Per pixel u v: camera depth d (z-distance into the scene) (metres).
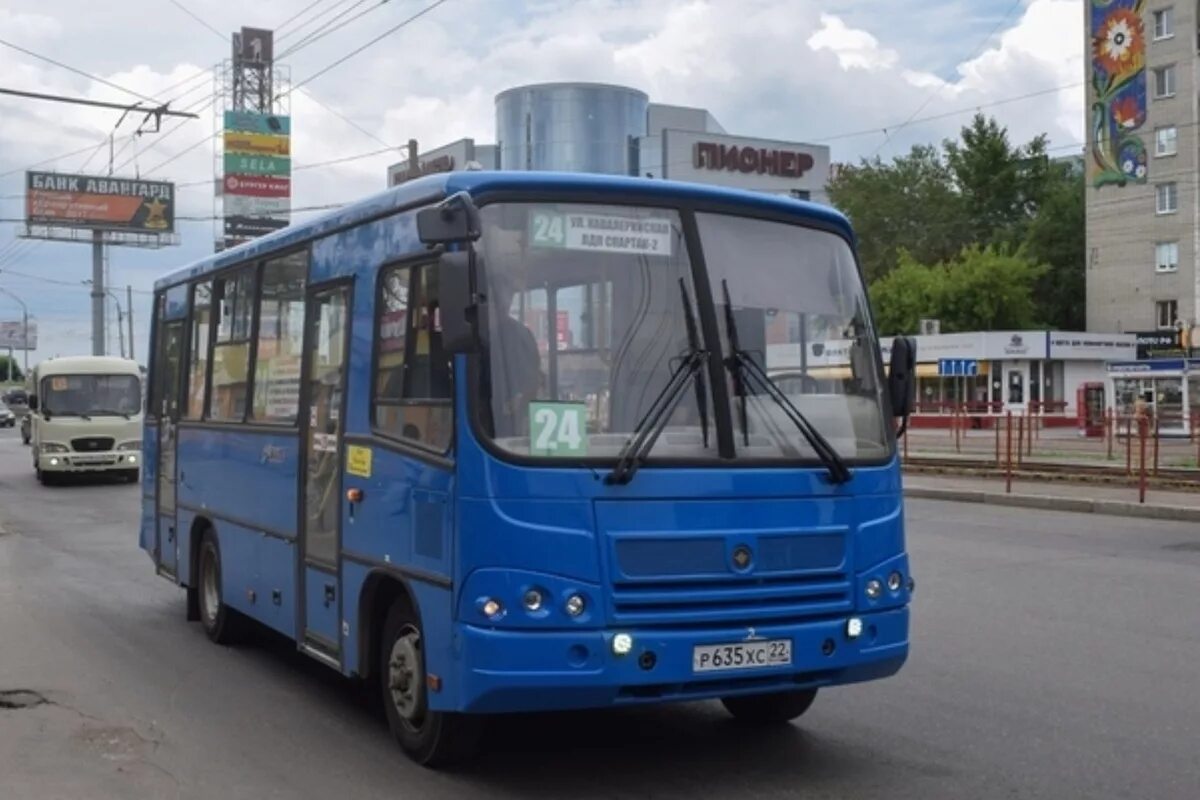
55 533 18.78
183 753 6.82
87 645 9.90
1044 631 10.15
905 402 6.56
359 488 6.89
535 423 5.70
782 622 5.91
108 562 15.27
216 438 9.73
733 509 5.87
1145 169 60.91
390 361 6.62
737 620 5.79
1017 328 69.69
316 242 7.82
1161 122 60.16
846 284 6.60
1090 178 63.50
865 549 6.20
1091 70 62.91
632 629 5.62
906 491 23.83
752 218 6.40
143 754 6.80
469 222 5.62
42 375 28.58
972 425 44.47
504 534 5.58
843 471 6.16
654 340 6.00
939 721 7.41
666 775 6.37
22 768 6.55
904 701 7.89
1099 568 13.84
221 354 9.76
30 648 9.77
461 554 5.70
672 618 5.68
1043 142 83.31
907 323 70.62
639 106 61.06
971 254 71.00
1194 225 59.06
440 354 6.03
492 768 6.48
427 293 6.24
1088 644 9.62
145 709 7.82
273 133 74.25
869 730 7.23
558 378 5.78
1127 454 24.23
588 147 59.47
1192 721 7.38
